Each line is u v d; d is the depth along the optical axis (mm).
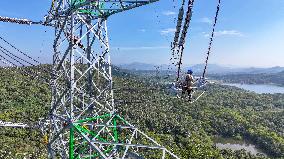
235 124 185000
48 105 157625
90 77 30797
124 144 23531
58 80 31141
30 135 107625
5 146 97125
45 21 31484
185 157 117500
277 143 158250
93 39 29375
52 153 28781
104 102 29766
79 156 27703
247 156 130125
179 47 23234
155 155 100062
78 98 31312
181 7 21719
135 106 169875
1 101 154375
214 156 123188
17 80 182625
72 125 25250
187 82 27328
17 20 31297
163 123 158750
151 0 23922
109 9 26766
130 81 112750
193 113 192125
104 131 30703
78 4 24547
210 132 177000
